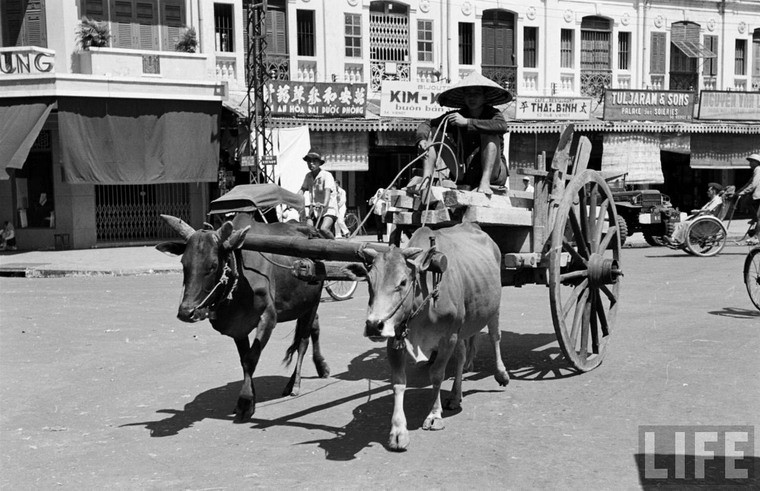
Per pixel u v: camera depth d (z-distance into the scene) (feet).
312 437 20.10
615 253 29.37
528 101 83.51
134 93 69.97
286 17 83.71
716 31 106.63
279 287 22.67
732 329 32.89
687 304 39.68
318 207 34.12
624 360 27.81
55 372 27.48
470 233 22.85
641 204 70.69
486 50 94.02
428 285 18.69
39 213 75.51
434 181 24.90
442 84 79.10
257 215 29.30
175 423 21.53
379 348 30.89
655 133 90.43
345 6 85.92
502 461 18.02
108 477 17.52
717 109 93.61
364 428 20.77
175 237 79.36
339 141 78.07
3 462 18.62
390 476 17.19
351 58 86.74
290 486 16.74
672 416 21.24
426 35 90.53
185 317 19.06
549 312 38.52
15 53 67.21
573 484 16.60
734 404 22.20
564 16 97.45
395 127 78.79
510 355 29.22
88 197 74.84
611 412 21.74
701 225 63.77
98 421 21.83
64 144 67.41
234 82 81.35
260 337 21.71
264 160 68.49
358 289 48.67
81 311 40.42
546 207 26.48
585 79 99.76
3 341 32.78
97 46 72.33
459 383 22.12
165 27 77.77
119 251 71.41
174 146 72.28
